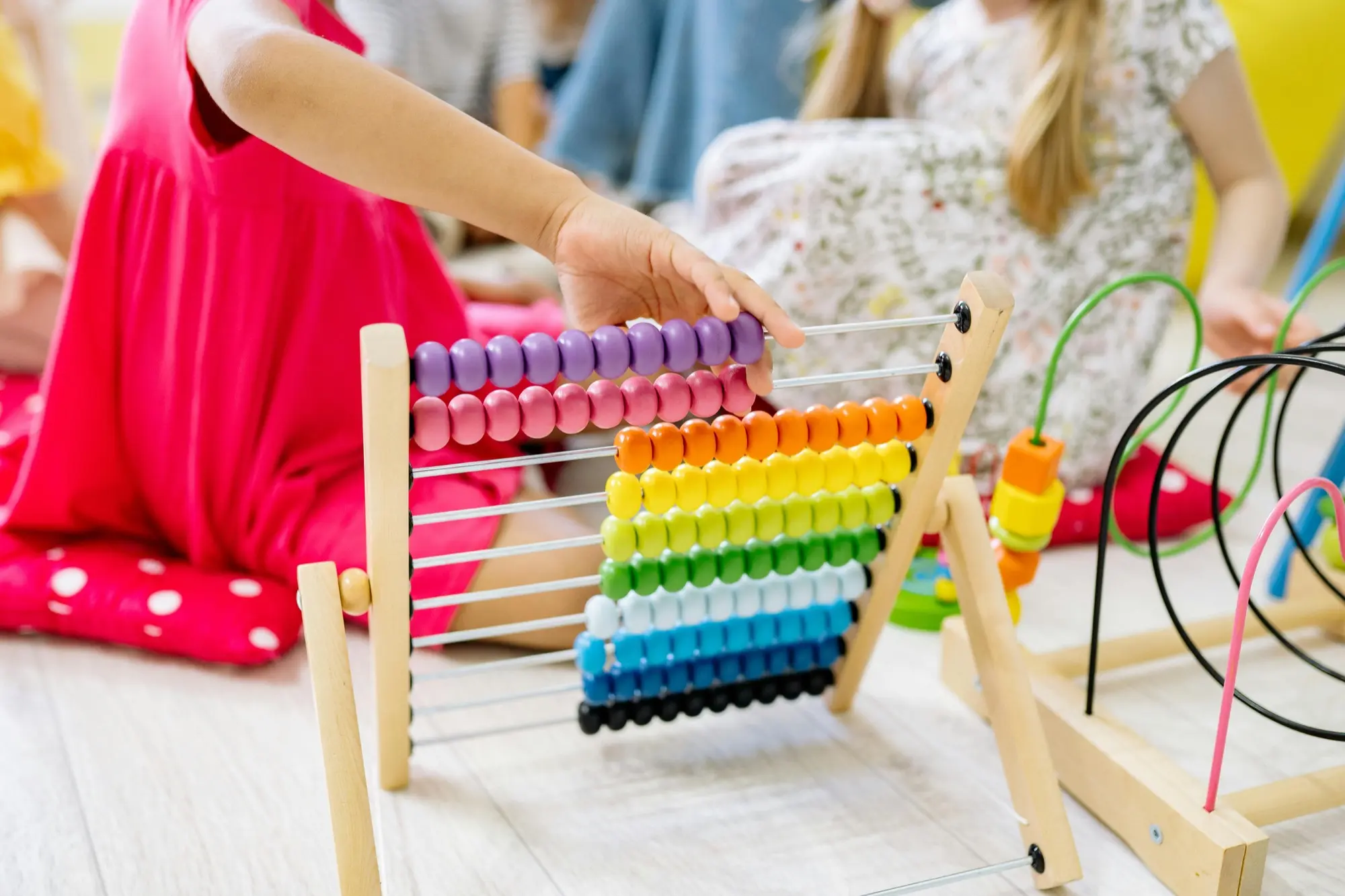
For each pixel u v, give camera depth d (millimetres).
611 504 783
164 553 1134
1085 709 897
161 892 762
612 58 2164
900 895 775
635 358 705
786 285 1259
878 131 1301
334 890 767
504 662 865
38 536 1109
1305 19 1941
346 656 707
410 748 858
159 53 958
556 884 786
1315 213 2645
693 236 1581
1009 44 1342
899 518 854
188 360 1021
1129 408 1346
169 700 979
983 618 831
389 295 1101
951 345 779
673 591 848
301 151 722
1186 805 781
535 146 2320
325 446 1099
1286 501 689
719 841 833
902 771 919
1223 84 1259
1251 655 1093
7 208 1479
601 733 968
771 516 833
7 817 828
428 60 2146
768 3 1958
